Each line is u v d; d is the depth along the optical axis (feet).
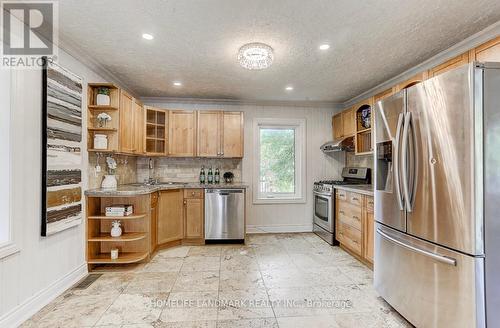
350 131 13.67
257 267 9.97
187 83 11.93
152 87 12.54
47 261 7.41
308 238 14.17
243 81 11.62
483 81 4.75
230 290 8.09
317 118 15.97
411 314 6.14
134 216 9.80
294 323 6.40
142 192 9.96
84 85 9.22
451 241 5.12
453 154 5.04
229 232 13.00
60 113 7.81
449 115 5.10
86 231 9.38
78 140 8.78
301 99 14.71
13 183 6.29
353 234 11.04
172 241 12.56
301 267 9.98
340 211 12.28
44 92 7.22
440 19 6.66
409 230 6.16
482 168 4.74
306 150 15.84
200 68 10.11
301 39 7.74
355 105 13.12
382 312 6.92
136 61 9.43
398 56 8.93
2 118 6.18
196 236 12.90
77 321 6.45
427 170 5.62
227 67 10.00
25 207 6.66
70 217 8.31
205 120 14.14
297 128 16.02
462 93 4.86
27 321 6.45
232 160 15.26
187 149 13.98
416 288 5.99
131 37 7.66
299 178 15.84
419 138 5.81
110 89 10.01
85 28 7.14
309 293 7.92
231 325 6.30
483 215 4.75
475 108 4.72
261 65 8.47
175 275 9.23
